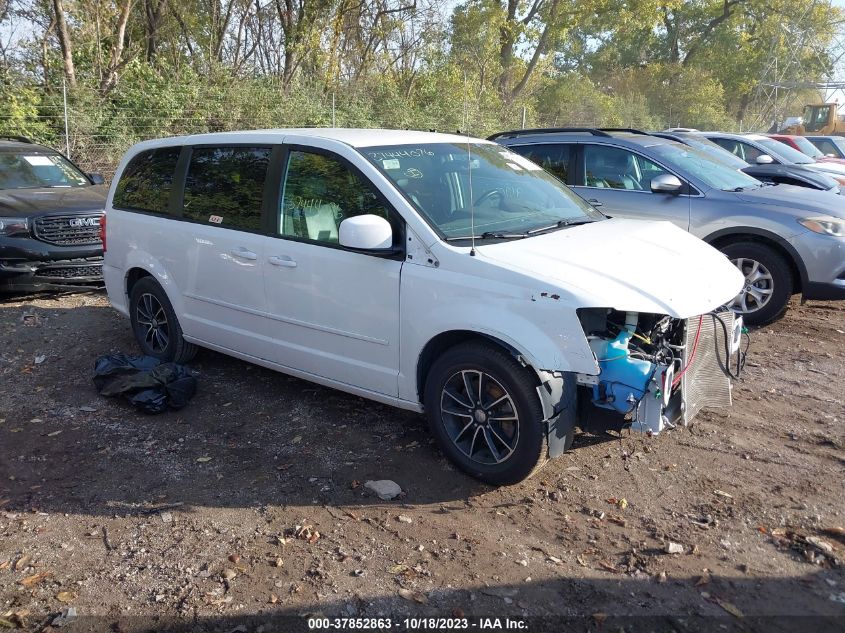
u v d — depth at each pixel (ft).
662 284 12.60
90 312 25.14
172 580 10.98
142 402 16.57
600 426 12.91
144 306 20.03
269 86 61.41
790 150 44.09
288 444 15.30
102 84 54.44
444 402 13.70
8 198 27.22
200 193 18.01
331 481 13.79
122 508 13.00
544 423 12.44
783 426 15.71
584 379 12.46
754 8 144.15
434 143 16.42
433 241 13.43
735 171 26.12
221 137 17.78
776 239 22.03
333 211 15.02
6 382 18.90
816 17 141.59
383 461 14.49
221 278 17.26
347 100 67.72
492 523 12.35
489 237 13.82
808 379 18.47
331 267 14.83
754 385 18.07
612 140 25.85
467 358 13.03
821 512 12.42
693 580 10.78
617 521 12.34
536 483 13.61
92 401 17.66
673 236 15.37
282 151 16.20
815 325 23.24
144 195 19.65
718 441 15.05
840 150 63.00
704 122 134.41
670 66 138.62
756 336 22.12
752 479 13.55
